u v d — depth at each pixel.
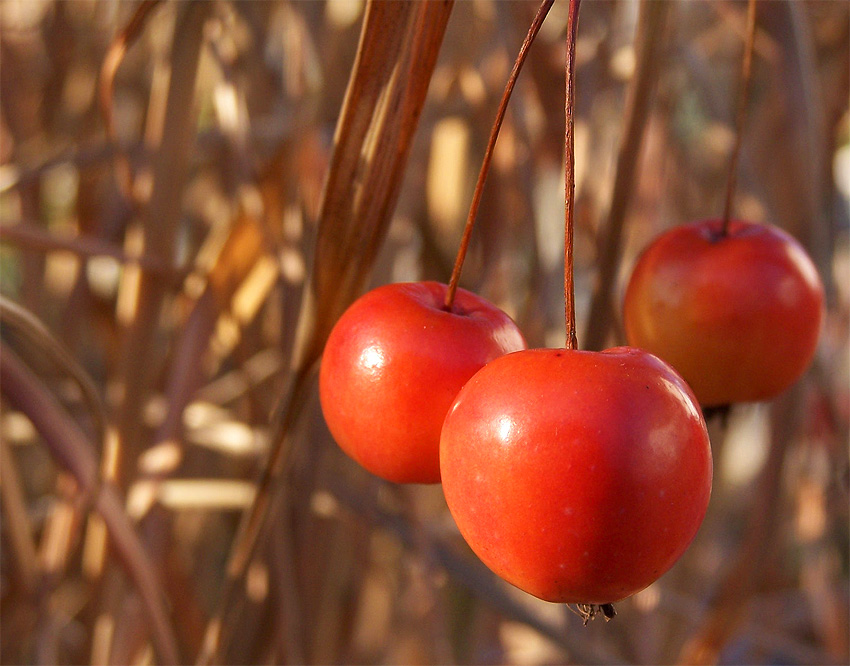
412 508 0.41
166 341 0.51
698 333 0.23
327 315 0.24
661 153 0.47
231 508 0.43
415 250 0.49
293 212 0.34
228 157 0.43
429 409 0.22
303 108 0.35
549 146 0.42
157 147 0.31
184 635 0.42
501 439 0.20
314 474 0.36
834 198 0.34
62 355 0.26
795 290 0.23
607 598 0.20
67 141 0.51
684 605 0.49
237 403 0.46
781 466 0.35
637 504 0.20
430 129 0.43
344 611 0.44
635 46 0.25
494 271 0.43
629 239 0.47
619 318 0.28
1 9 0.50
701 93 0.42
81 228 0.48
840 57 0.40
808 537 0.55
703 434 0.20
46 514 0.43
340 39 0.42
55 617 0.37
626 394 0.20
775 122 0.37
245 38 0.40
